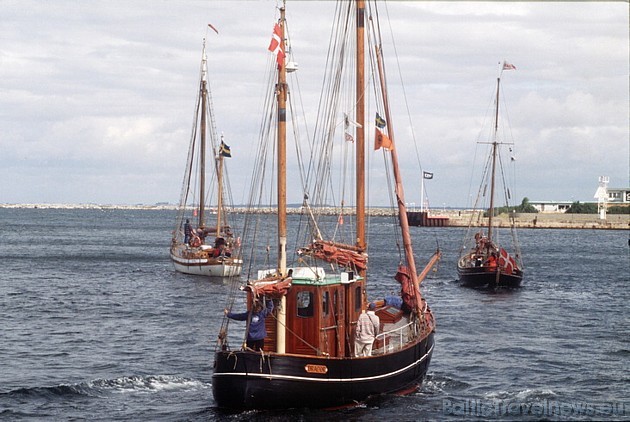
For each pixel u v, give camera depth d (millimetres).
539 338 51344
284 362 29984
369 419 30734
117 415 31812
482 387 37156
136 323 56281
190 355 44219
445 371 40531
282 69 30734
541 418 31875
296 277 31375
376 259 122125
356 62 39094
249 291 30438
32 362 42062
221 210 98500
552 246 168000
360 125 38469
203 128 97125
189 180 98312
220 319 58312
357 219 38281
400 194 38156
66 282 84750
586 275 100812
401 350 33406
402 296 37906
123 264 109438
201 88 95938
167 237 192625
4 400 34062
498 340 50312
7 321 56531
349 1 39500
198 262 89250
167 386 36812
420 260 123750
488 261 84250
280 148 30922
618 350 46875
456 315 62406
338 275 33094
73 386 36219
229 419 30438
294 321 31297
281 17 31125
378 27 39500
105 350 45625
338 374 30547
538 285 87375
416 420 31000
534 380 38750
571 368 41531
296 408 30438
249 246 121125
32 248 145875
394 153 38281
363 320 32469
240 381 30062
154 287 79812
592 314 63656
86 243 164125
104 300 69375
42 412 32406
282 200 31047
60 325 55000
